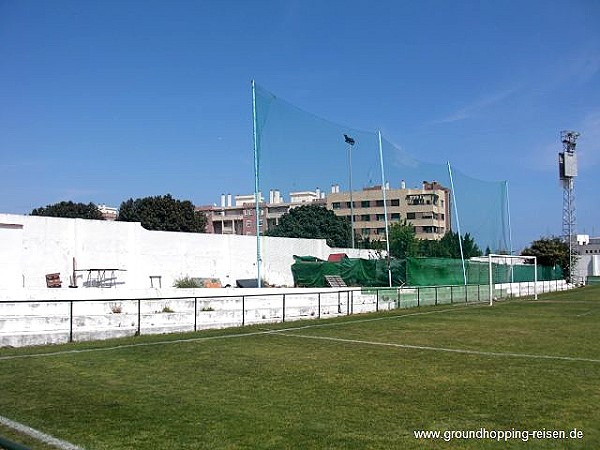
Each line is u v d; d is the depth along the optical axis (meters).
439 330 21.11
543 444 7.44
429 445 7.38
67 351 15.62
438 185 45.81
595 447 7.33
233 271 37.81
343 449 7.20
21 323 18.91
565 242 76.69
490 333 20.08
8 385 11.09
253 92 29.27
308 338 18.67
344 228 42.62
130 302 24.53
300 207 42.97
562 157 74.25
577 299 43.00
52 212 71.69
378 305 31.14
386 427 8.19
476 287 40.88
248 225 115.69
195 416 8.76
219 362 13.85
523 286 50.84
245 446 7.31
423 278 37.12
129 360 14.13
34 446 7.31
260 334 19.80
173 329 20.91
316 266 38.91
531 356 14.73
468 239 44.25
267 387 10.93
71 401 9.75
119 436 7.73
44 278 29.17
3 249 27.56
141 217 69.31
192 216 72.25
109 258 31.89
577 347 16.38
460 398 9.97
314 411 9.09
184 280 34.78
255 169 29.36
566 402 9.65
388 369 12.88
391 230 41.56
